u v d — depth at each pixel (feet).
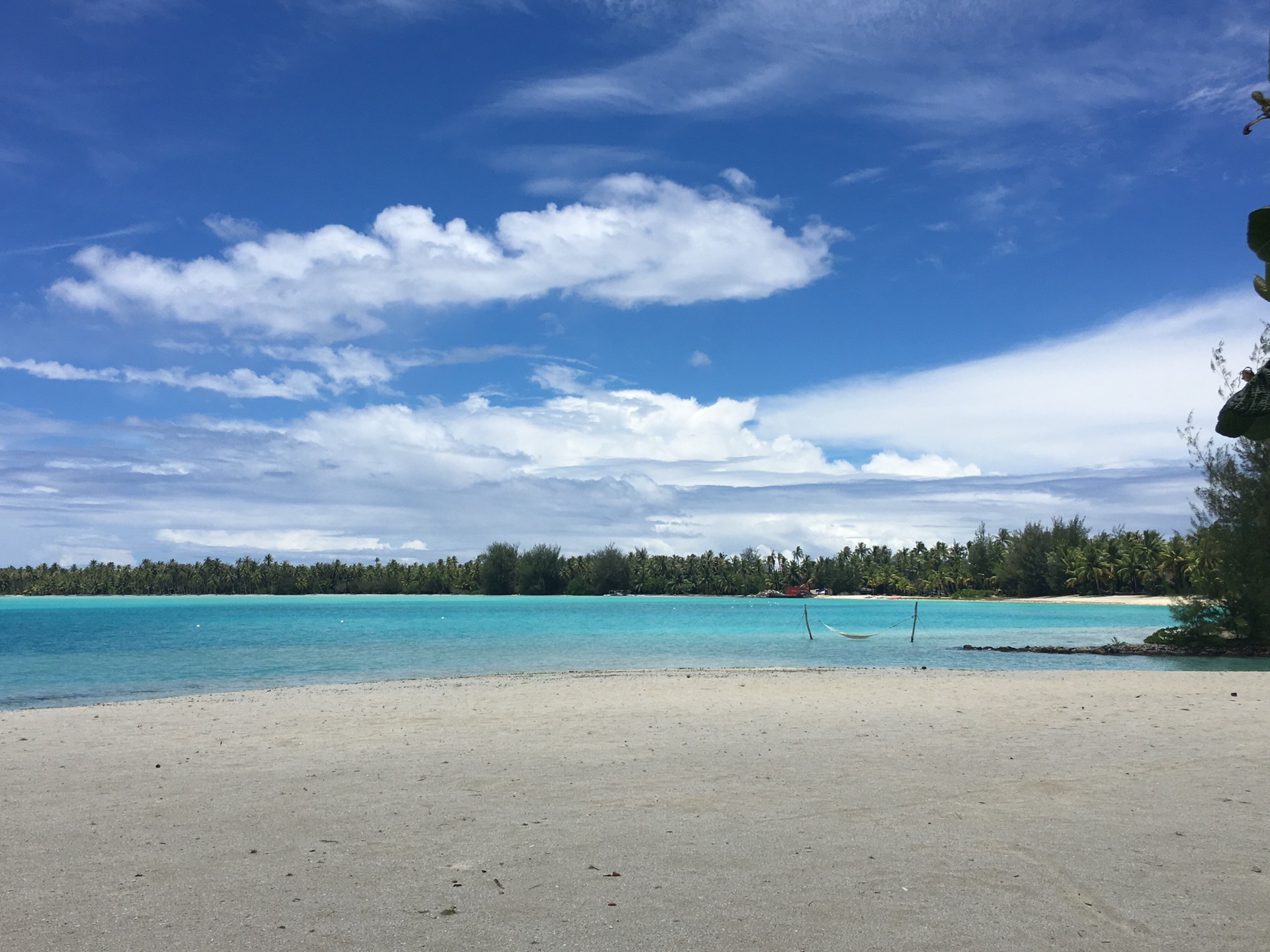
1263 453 109.19
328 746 35.53
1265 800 24.53
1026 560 468.34
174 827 22.24
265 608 388.78
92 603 526.57
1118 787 26.27
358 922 15.29
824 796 25.21
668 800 24.85
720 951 13.82
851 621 236.43
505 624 214.07
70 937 14.66
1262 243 8.13
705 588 641.40
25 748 36.19
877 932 14.62
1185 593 119.44
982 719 42.60
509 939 14.44
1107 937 14.30
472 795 25.70
